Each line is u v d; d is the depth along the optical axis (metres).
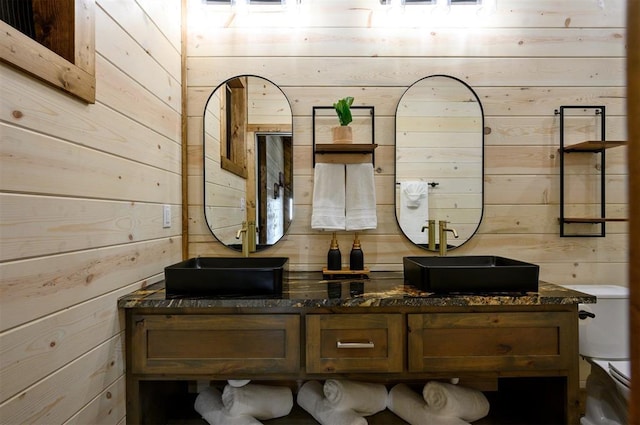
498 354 1.20
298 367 1.19
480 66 1.72
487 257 1.62
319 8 1.72
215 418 1.37
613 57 1.71
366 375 1.21
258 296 1.22
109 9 1.09
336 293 1.27
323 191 1.69
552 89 1.72
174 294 1.22
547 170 1.72
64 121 0.89
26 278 0.77
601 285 1.68
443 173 1.73
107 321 1.08
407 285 1.40
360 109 1.73
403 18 1.72
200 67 1.73
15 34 0.73
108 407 1.09
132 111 1.23
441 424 1.31
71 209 0.92
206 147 1.74
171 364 1.18
